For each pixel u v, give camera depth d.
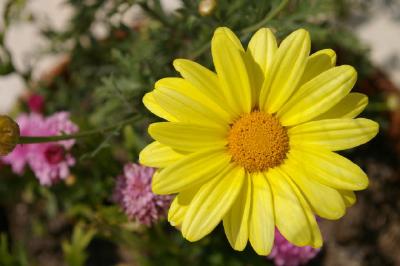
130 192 0.21
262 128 0.17
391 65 0.31
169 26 0.24
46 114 0.29
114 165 0.23
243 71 0.16
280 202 0.17
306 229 0.16
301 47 0.16
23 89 0.35
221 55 0.16
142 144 0.23
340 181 0.16
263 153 0.17
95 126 0.25
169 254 0.26
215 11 0.20
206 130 0.16
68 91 0.29
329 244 0.28
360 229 0.28
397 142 0.28
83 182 0.25
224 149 0.17
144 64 0.23
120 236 0.25
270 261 0.26
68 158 0.23
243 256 0.25
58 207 0.29
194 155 0.16
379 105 0.26
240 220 0.17
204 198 0.16
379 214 0.29
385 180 0.29
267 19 0.20
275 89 0.17
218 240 0.25
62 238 0.31
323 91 0.16
